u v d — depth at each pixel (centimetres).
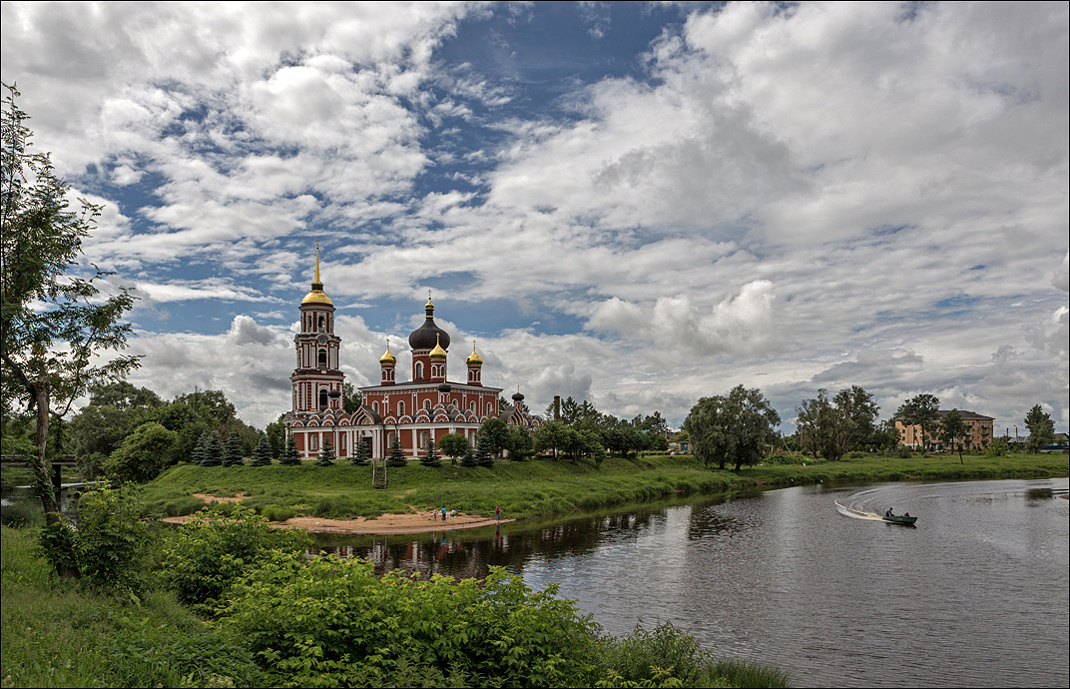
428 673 1539
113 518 2528
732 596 4128
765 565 4962
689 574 4678
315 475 9450
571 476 10706
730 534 6338
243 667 1491
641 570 4800
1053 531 6475
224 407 15175
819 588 4306
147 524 2689
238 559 2561
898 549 5578
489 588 1912
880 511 7988
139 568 2548
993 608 3881
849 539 6050
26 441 2677
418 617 1720
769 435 12494
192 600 2467
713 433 12112
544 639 1745
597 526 6869
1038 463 14925
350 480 9262
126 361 2800
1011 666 3033
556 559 5178
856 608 3881
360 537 6250
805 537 6166
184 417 12331
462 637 1662
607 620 3666
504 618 1814
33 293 2548
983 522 7088
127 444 10562
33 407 2652
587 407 16638
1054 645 3278
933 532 6425
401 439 11200
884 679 2884
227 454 10419
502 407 13162
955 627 3566
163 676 1473
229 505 7612
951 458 16938
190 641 1603
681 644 2370
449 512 7438
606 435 12850
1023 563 5031
